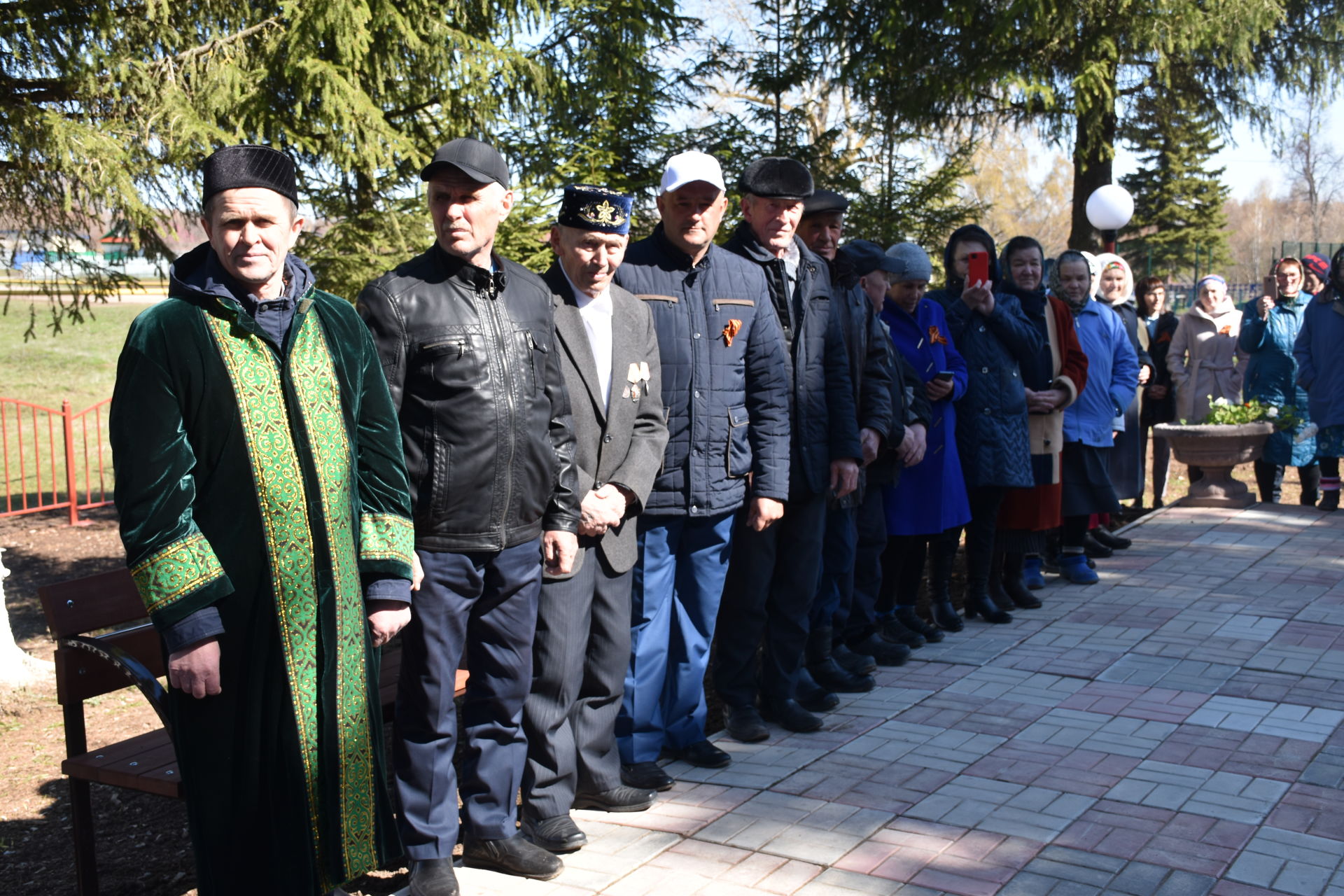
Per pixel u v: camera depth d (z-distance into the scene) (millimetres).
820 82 13641
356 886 3658
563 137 9180
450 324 2947
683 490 3785
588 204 3355
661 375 3691
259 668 2467
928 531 5324
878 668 5152
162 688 3182
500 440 2990
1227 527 8219
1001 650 5387
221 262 2525
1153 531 8188
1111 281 8039
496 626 3129
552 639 3357
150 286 10547
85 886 3520
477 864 3242
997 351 5652
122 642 3623
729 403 3865
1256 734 4176
